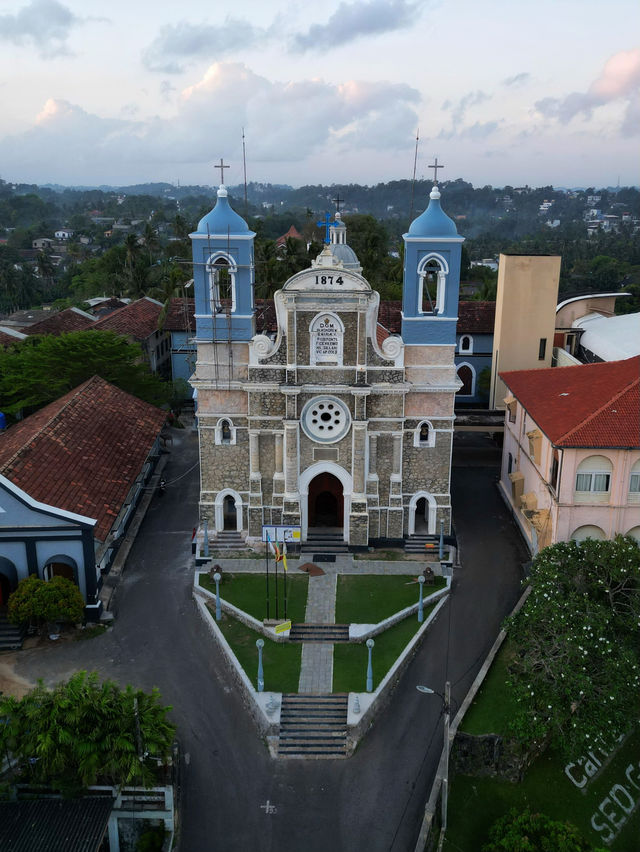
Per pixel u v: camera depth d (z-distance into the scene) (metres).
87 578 41.53
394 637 41.06
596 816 32.06
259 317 70.56
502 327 68.31
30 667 38.66
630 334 70.06
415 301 46.53
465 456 67.50
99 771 28.86
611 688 30.97
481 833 30.92
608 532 44.28
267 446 48.25
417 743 34.69
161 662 39.47
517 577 47.19
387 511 49.22
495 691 37.09
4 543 40.44
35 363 64.38
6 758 30.58
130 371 67.25
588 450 42.84
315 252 96.81
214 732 35.19
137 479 56.22
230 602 43.62
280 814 31.25
